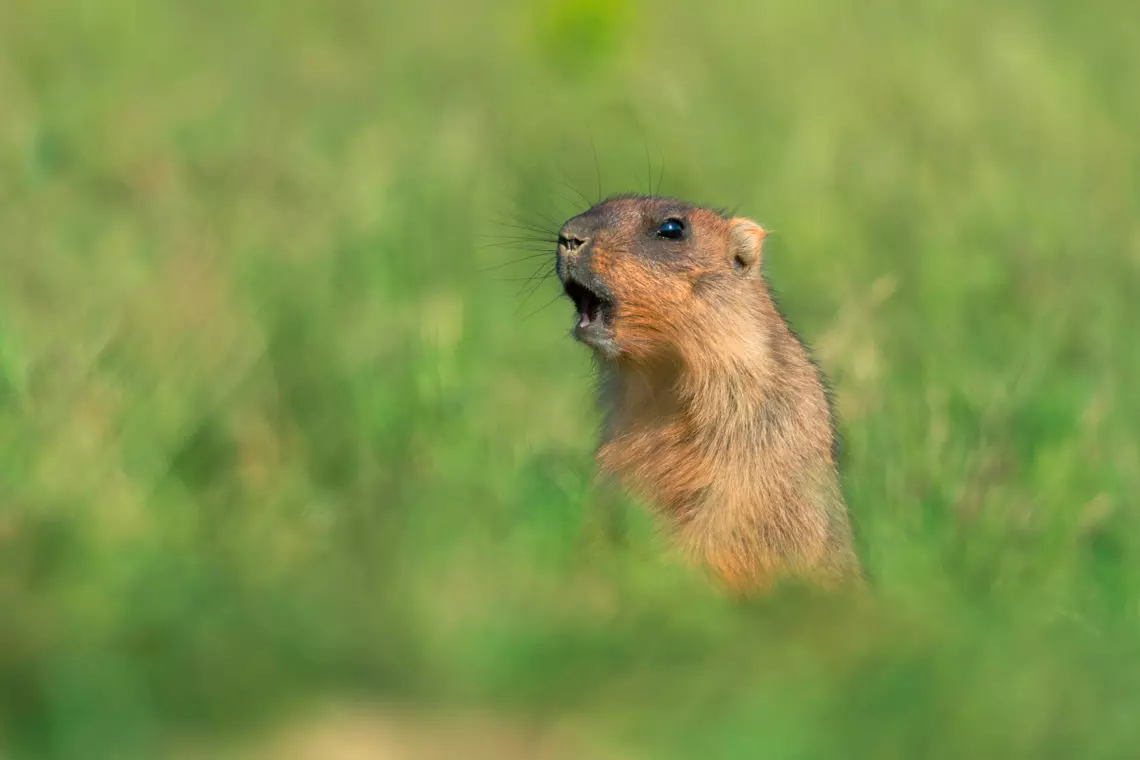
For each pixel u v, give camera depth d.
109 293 21.70
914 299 25.09
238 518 14.70
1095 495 19.59
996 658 11.83
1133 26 36.53
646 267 17.97
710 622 12.52
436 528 14.39
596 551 14.62
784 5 40.22
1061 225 26.88
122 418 17.77
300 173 27.39
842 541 18.02
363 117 32.00
